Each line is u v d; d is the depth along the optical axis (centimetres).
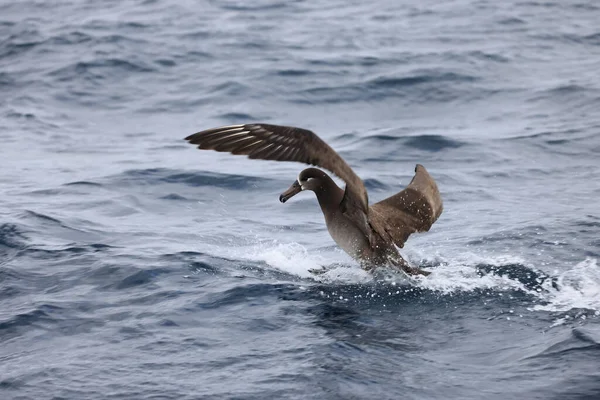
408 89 2739
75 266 1371
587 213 1648
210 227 1664
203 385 977
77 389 970
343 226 1315
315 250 1527
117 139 2409
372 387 969
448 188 1902
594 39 3219
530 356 1034
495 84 2752
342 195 1330
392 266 1305
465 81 2780
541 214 1664
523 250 1449
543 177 1967
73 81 2914
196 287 1282
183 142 2362
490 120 2448
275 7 3844
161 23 3556
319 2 3941
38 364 1032
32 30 3478
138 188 1917
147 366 1026
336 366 1020
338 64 2973
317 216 1748
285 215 1758
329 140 2325
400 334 1123
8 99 2781
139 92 2828
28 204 1778
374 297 1258
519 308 1199
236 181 1962
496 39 3231
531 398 930
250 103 2686
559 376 974
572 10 3597
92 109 2705
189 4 3888
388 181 1966
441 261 1417
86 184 1927
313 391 959
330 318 1177
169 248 1484
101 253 1432
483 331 1127
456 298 1247
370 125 2467
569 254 1419
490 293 1262
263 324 1154
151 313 1187
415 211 1349
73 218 1677
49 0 4019
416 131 2341
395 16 3644
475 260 1409
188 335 1115
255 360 1041
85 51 3175
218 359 1043
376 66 2942
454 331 1131
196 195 1886
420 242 1533
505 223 1612
